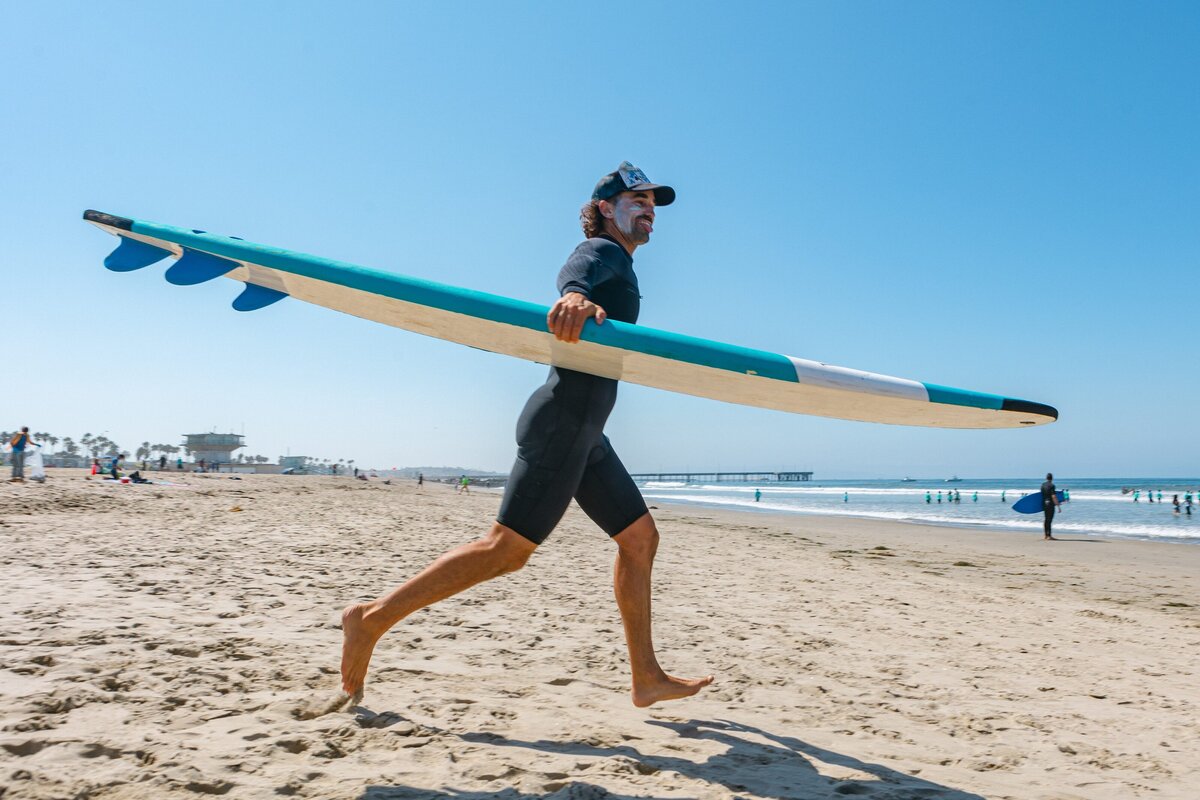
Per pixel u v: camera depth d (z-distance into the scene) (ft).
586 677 10.63
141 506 41.55
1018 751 8.71
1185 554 45.73
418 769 6.29
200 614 12.94
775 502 172.24
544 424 6.93
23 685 7.93
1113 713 10.94
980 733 9.42
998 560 40.98
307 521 37.83
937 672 12.94
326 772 6.11
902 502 171.53
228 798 5.46
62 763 5.87
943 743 8.82
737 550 38.78
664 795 6.17
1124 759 8.64
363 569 20.71
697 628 15.38
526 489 6.84
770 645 14.10
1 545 21.33
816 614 18.52
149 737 6.62
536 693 9.45
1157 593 29.14
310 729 7.13
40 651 9.45
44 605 12.74
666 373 7.14
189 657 9.74
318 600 15.25
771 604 19.80
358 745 6.82
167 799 5.34
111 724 6.93
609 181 7.68
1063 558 42.70
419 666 10.43
